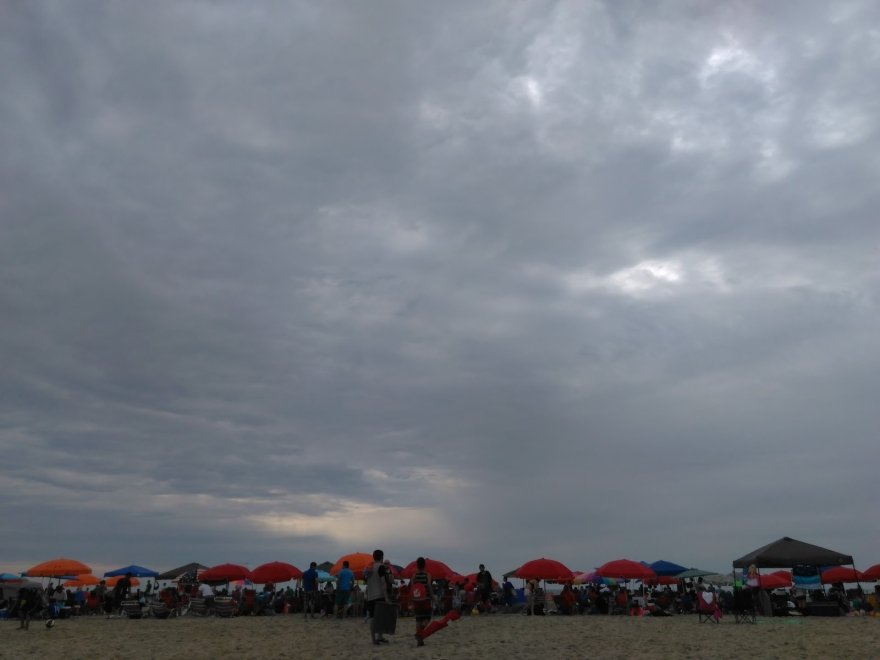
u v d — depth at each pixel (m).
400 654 13.63
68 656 14.08
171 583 41.72
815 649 13.74
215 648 15.09
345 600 23.62
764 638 16.25
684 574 32.88
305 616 25.64
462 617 26.17
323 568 38.28
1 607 31.91
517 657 13.02
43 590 31.28
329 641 16.25
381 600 15.42
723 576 31.11
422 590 15.33
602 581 34.47
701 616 24.92
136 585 41.09
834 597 28.73
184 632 19.62
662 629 19.42
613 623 22.17
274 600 31.92
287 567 30.05
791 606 27.61
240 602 29.81
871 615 26.31
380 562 15.70
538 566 28.84
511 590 32.16
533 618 25.58
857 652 13.15
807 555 26.41
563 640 16.12
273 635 18.05
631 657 12.89
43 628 22.33
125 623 24.66
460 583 32.44
